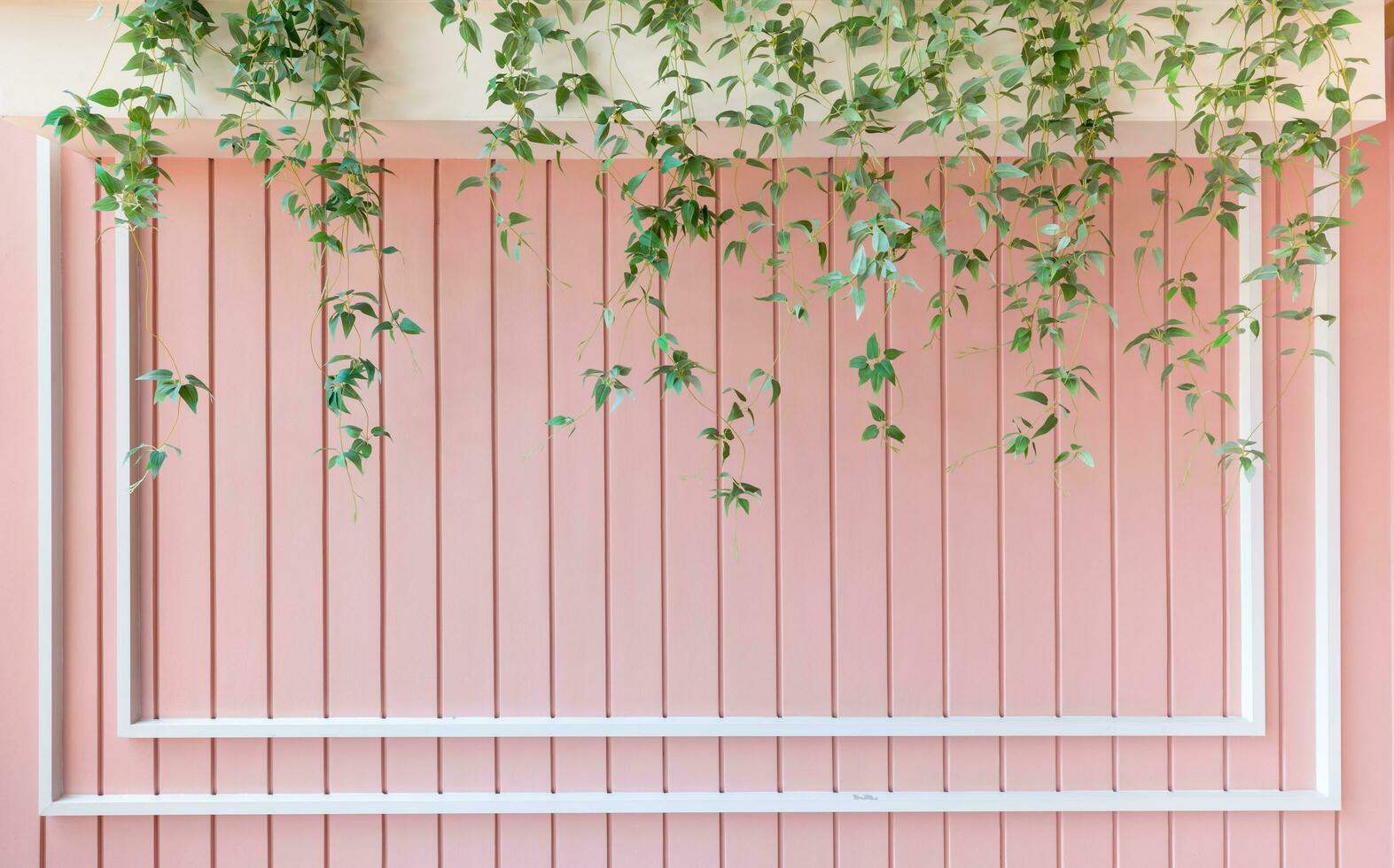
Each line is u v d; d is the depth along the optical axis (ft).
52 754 5.20
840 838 5.39
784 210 5.34
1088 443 5.37
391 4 4.54
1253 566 5.30
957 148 5.09
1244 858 5.37
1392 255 5.36
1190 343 5.36
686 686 5.37
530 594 5.37
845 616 5.37
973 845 5.39
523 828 5.36
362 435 5.34
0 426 5.30
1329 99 4.26
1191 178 4.52
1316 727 5.37
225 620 5.33
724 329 5.36
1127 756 5.37
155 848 5.33
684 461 5.37
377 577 5.35
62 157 5.32
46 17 4.52
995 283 5.36
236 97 4.52
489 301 5.37
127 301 5.24
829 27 4.56
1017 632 5.37
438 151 5.15
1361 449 5.39
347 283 5.35
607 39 4.53
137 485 5.08
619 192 5.37
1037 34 4.34
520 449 5.37
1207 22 4.52
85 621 5.32
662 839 5.38
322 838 5.32
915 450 5.37
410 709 5.36
